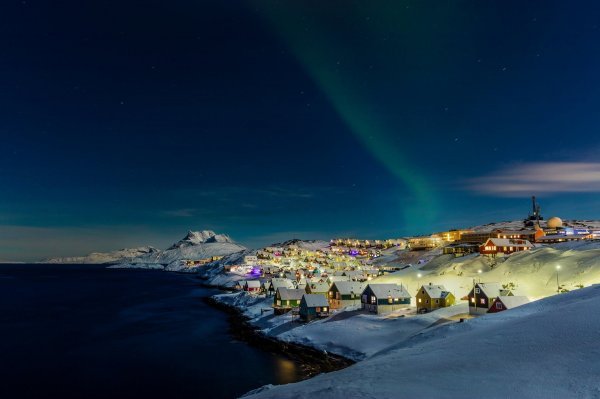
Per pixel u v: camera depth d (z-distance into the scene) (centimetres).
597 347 2794
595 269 8012
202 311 11544
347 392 2589
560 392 2250
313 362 5744
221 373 5444
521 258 10481
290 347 6588
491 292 6631
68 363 6084
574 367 2558
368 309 8044
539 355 2903
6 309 12262
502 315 5088
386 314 7544
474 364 2991
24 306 13012
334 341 6394
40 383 5181
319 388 2900
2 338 7938
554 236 14925
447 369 2977
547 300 5312
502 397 2273
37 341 7650
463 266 11312
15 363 6112
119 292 18188
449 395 2384
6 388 4988
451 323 5478
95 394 4762
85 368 5809
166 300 14600
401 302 7925
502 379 2567
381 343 5947
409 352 4028
